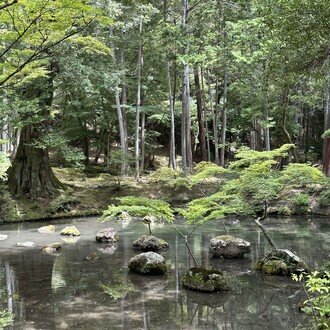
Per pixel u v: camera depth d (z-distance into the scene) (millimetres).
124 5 21719
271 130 28281
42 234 14148
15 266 9688
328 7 5680
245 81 21391
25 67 6152
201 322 6109
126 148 24672
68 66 15906
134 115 28078
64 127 24906
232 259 10055
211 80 29719
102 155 32500
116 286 8031
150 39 22672
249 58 15234
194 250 11102
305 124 29781
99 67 18516
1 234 14148
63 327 5953
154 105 26766
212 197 9086
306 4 5820
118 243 12352
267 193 9836
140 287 7941
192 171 22906
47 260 10258
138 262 9016
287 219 16000
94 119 26516
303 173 10000
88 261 10109
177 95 31031
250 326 5926
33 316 6434
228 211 8812
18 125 14688
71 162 24812
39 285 8148
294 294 7355
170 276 8711
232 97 23891
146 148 29812
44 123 18672
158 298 7277
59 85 18141
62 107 24844
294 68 6824
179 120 32500
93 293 7582
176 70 24844
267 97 19000
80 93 22328
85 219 17672
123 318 6301
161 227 15180
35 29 5270
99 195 19891
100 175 22656
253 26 14953
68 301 7145
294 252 10180
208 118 29766
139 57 22828
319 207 16766
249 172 9664
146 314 6469
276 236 12477
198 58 17375
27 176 18641
